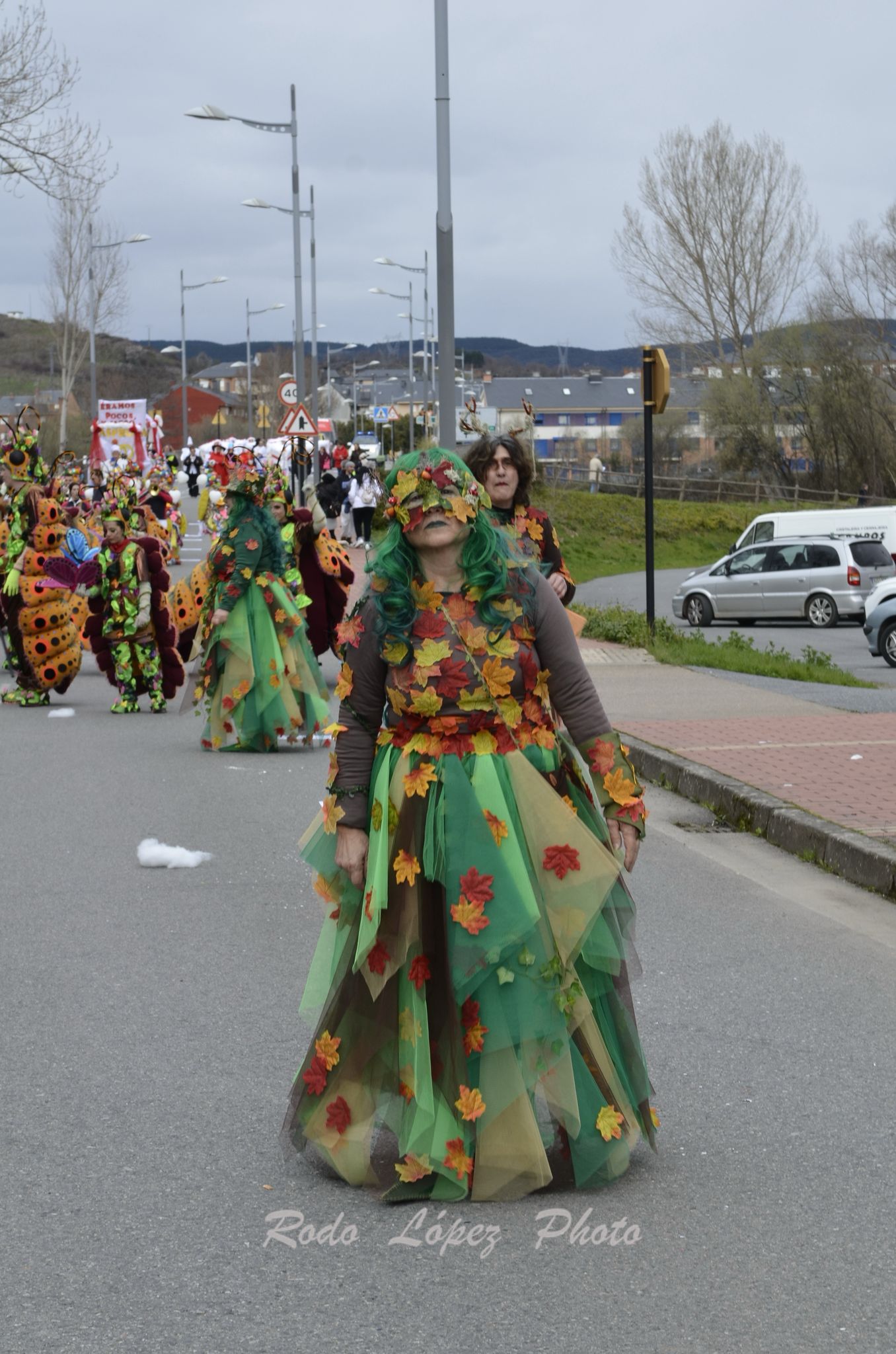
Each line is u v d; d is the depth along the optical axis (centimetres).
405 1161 422
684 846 909
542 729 440
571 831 424
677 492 6519
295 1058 546
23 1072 534
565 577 710
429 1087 418
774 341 7212
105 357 13688
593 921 425
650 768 1114
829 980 641
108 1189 436
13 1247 400
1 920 743
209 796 1067
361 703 432
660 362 1928
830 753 1113
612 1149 430
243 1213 418
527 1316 360
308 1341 350
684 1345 347
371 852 425
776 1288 374
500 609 427
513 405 14100
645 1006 605
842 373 7012
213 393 15312
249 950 688
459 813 417
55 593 1593
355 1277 381
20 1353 346
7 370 12912
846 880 823
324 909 763
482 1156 420
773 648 2616
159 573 1538
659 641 1994
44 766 1200
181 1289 375
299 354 4128
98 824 974
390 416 6794
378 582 427
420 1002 418
